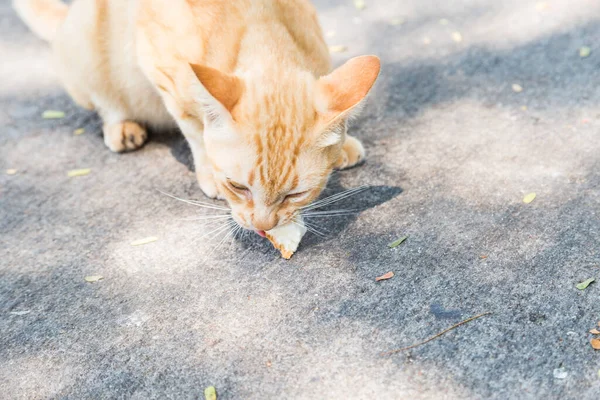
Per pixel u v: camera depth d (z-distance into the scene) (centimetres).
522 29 92
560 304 61
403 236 68
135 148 82
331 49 93
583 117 78
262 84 62
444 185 72
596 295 61
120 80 78
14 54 99
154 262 68
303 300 64
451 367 58
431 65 88
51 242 72
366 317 62
